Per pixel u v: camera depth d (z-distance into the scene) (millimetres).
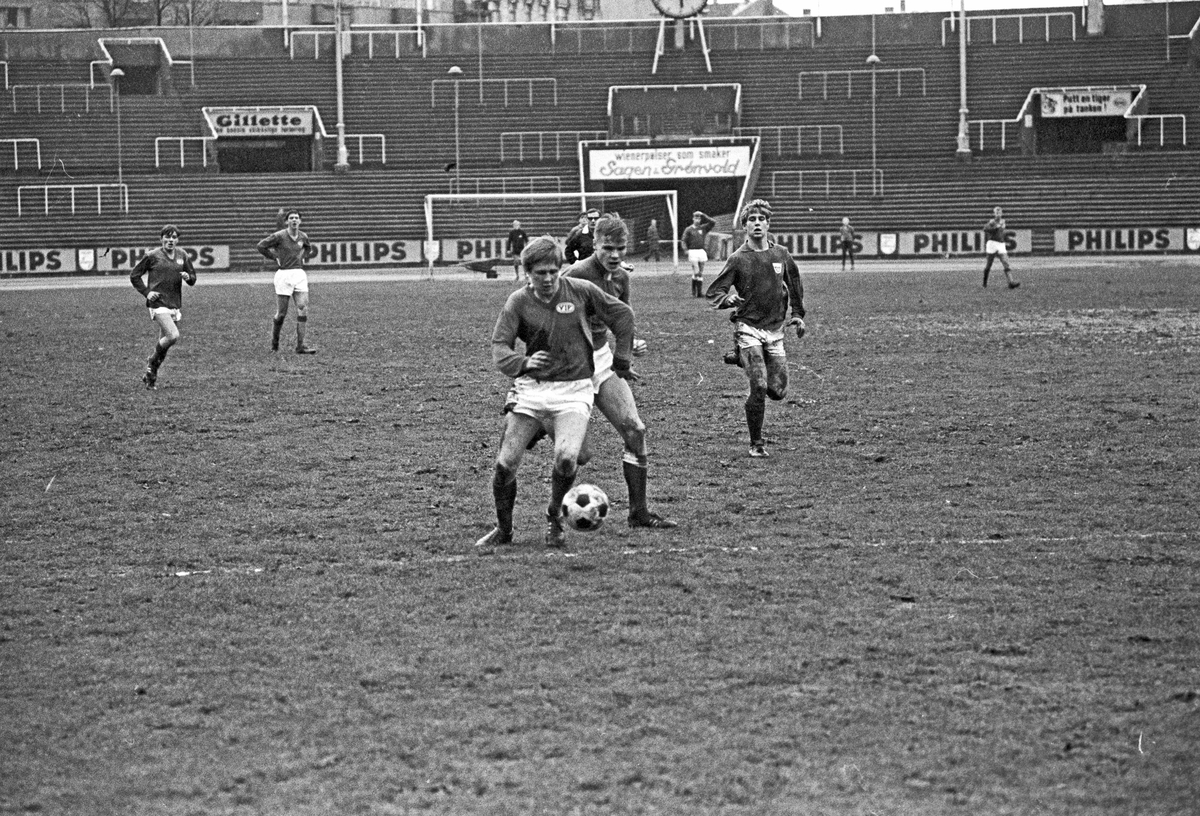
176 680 7723
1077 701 7223
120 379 20953
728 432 15617
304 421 16797
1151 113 64688
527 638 8320
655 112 66688
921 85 66938
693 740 6785
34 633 8609
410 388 19609
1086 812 6027
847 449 14492
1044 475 12984
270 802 6191
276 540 10914
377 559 10273
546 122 66875
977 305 33062
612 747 6715
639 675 7664
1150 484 12484
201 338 27469
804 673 7668
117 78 66250
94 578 9852
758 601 9016
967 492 12305
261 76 69062
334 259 60000
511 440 10500
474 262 53781
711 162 61938
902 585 9336
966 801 6129
